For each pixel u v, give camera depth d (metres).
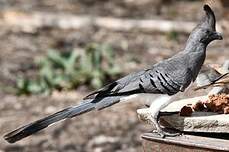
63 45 18.89
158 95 6.07
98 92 6.05
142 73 6.12
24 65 16.94
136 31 19.89
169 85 6.04
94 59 15.40
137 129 12.29
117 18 21.12
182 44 18.41
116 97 6.02
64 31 20.27
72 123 12.71
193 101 6.77
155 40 18.92
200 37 6.20
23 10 22.03
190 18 21.03
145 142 6.12
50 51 15.82
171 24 19.91
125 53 17.70
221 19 17.30
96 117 12.98
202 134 6.19
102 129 12.39
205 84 6.83
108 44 17.61
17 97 14.49
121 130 12.27
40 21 20.80
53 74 15.15
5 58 17.56
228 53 15.64
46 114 13.15
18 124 12.63
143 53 17.69
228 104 6.39
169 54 17.52
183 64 6.13
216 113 6.33
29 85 14.79
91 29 20.23
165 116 6.20
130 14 22.05
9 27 20.58
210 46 16.41
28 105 13.84
